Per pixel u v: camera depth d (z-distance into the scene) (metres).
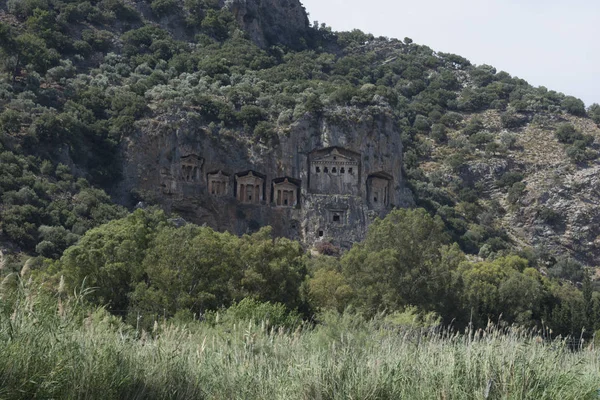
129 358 39.81
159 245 98.69
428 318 72.06
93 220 167.12
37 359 34.38
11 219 151.25
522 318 121.56
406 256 111.88
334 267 144.50
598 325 112.19
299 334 59.88
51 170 178.12
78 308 42.53
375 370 41.91
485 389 38.94
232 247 102.94
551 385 41.25
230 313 75.88
